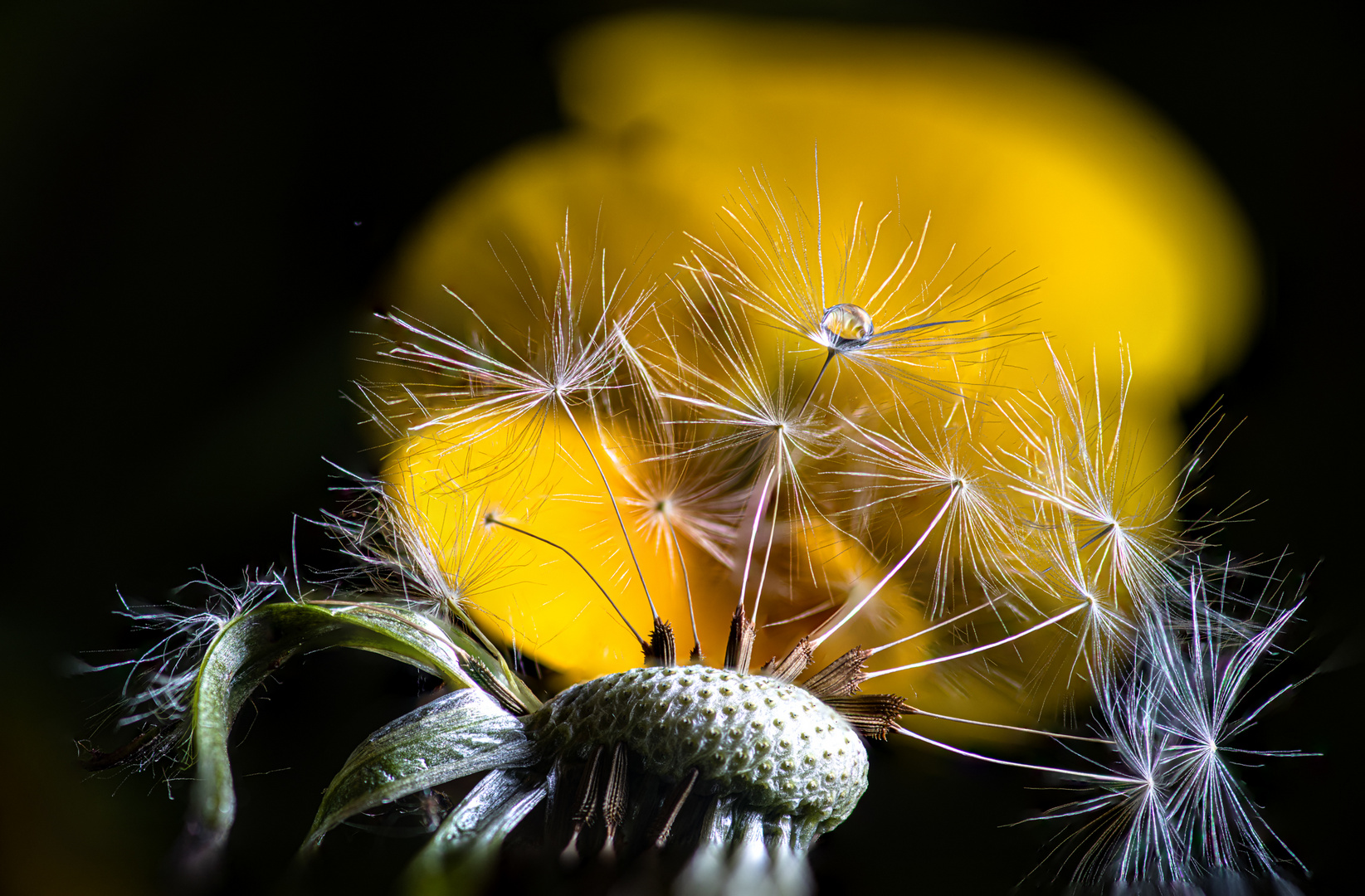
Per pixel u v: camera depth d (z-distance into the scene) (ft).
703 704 0.43
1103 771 0.49
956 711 0.50
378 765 0.43
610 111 0.54
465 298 0.53
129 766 0.46
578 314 0.49
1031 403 0.50
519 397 0.47
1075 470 0.48
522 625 0.49
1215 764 0.46
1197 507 0.51
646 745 0.43
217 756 0.43
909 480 0.48
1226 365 0.53
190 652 0.46
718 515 0.49
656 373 0.49
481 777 0.44
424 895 0.42
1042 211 0.53
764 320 0.49
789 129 0.53
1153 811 0.46
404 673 0.48
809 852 0.44
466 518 0.48
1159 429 0.52
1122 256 0.53
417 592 0.47
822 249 0.52
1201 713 0.47
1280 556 0.51
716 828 0.43
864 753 0.44
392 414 0.50
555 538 0.49
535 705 0.45
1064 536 0.47
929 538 0.49
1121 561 0.47
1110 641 0.47
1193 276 0.53
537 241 0.53
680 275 0.51
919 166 0.53
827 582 0.50
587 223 0.53
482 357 0.48
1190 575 0.48
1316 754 0.49
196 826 0.42
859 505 0.49
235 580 0.51
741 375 0.48
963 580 0.48
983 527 0.48
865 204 0.53
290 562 0.50
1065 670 0.49
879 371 0.47
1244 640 0.48
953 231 0.53
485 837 0.42
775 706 0.43
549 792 0.43
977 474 0.48
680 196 0.53
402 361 0.51
